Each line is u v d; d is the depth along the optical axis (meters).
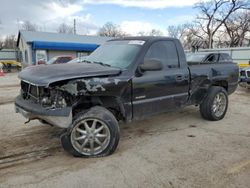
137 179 3.14
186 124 5.49
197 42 45.88
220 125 5.45
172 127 5.27
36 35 31.47
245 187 2.98
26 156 3.78
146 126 5.32
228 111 6.77
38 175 3.22
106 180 3.11
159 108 4.48
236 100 8.45
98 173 3.27
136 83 4.02
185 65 4.93
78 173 3.27
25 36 30.33
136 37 4.70
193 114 6.30
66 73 3.48
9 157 3.74
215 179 3.15
